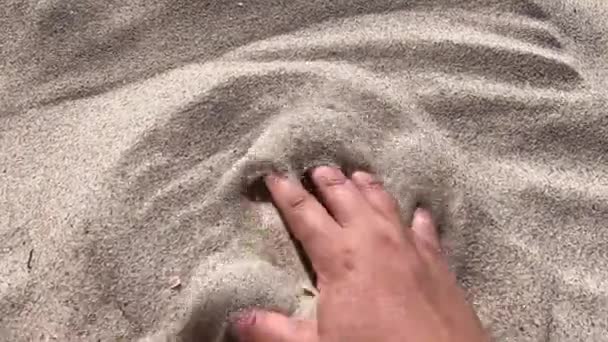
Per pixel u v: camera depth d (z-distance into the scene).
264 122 0.45
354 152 0.44
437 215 0.44
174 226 0.42
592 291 0.42
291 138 0.44
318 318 0.40
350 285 0.40
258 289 0.41
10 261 0.41
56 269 0.41
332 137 0.44
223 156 0.44
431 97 0.47
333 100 0.46
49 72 0.47
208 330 0.40
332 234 0.41
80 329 0.40
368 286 0.40
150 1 0.49
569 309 0.42
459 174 0.45
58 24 0.49
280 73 0.46
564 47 0.50
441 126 0.46
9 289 0.40
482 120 0.47
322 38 0.49
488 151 0.46
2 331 0.39
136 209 0.42
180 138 0.44
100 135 0.45
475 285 0.43
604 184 0.46
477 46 0.49
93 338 0.39
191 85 0.46
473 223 0.43
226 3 0.50
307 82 0.46
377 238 0.41
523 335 0.41
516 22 0.50
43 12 0.49
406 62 0.48
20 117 0.46
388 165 0.44
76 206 0.42
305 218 0.42
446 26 0.50
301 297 0.41
